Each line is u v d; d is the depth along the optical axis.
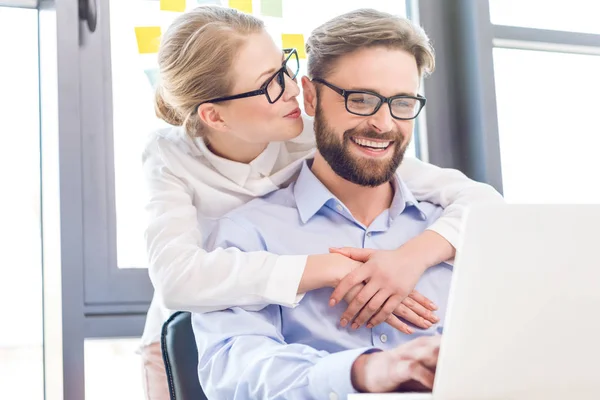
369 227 1.35
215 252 1.26
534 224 0.71
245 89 1.32
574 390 0.72
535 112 2.13
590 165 2.18
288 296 1.20
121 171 1.83
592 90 2.20
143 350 1.55
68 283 1.73
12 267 1.84
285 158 1.47
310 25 1.95
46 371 1.80
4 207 1.85
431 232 1.30
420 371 0.82
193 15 1.37
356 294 1.22
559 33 2.11
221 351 1.17
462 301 0.71
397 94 1.26
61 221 1.74
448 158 2.05
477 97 2.01
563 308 0.71
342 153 1.28
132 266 1.82
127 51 1.86
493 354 0.71
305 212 1.35
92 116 1.81
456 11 2.09
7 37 1.88
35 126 1.88
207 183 1.43
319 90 1.31
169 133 1.47
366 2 2.04
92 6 1.82
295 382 0.98
